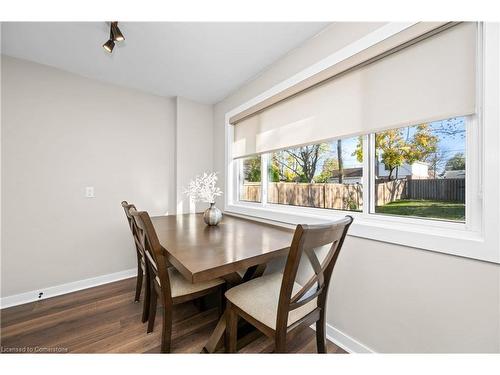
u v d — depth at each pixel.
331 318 1.50
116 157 2.45
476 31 0.95
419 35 1.08
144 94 2.65
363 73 1.35
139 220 1.26
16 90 1.92
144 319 1.65
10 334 1.52
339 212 1.63
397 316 1.18
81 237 2.24
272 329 0.98
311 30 1.59
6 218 1.89
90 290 2.19
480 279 0.93
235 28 1.57
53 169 2.10
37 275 2.02
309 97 1.70
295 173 2.03
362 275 1.34
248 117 2.45
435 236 1.04
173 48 1.81
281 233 1.64
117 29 1.45
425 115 1.09
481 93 0.94
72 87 2.19
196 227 1.86
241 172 2.78
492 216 0.90
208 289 1.43
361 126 1.35
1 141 1.87
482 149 0.93
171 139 2.86
